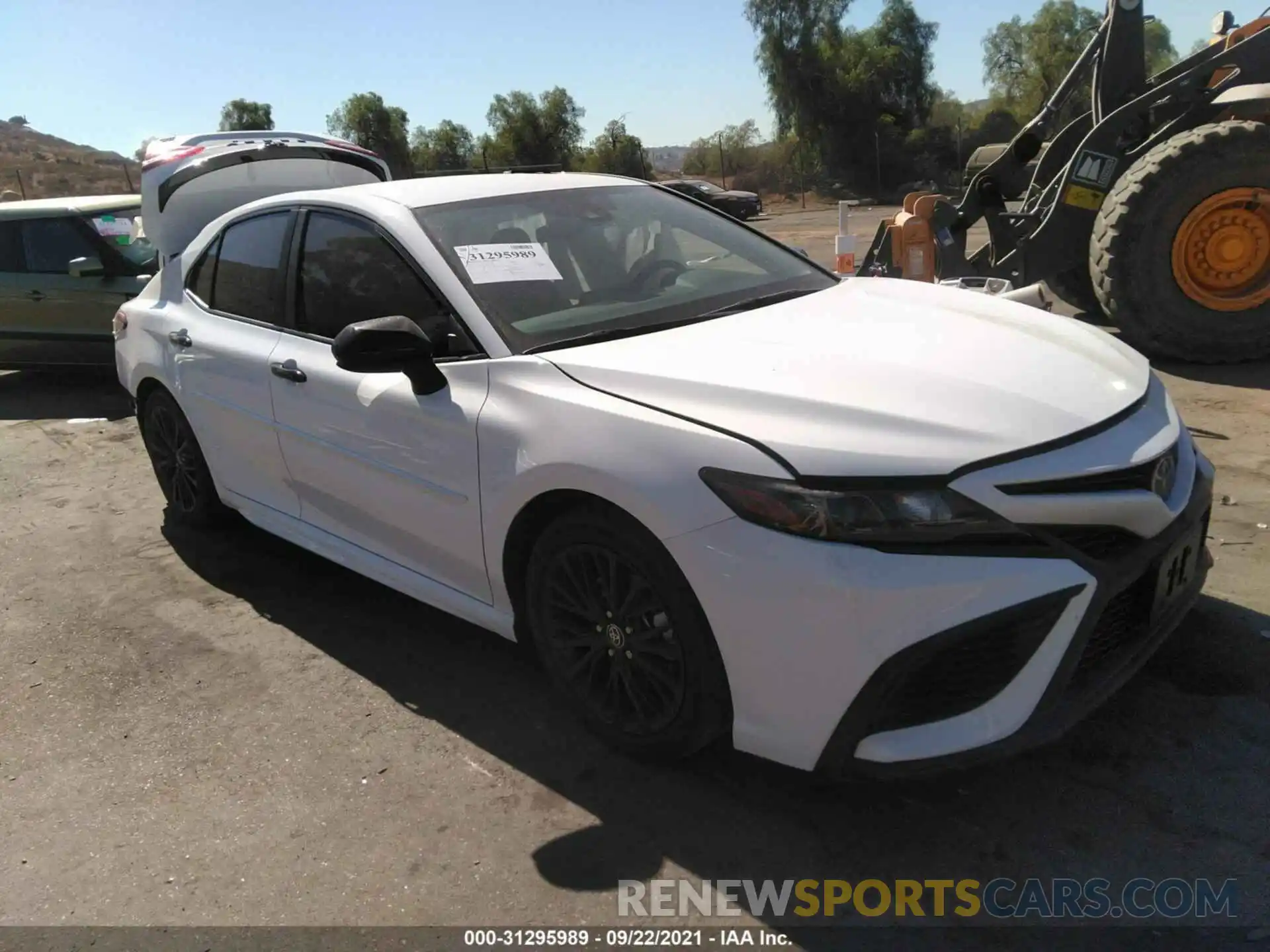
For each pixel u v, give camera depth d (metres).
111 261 7.93
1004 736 2.25
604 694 2.85
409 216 3.35
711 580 2.35
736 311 3.25
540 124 50.25
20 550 4.83
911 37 49.44
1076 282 8.14
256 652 3.67
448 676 3.41
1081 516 2.28
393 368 2.93
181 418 4.48
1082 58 7.75
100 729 3.24
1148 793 2.56
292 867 2.54
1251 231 6.28
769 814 2.60
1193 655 3.11
